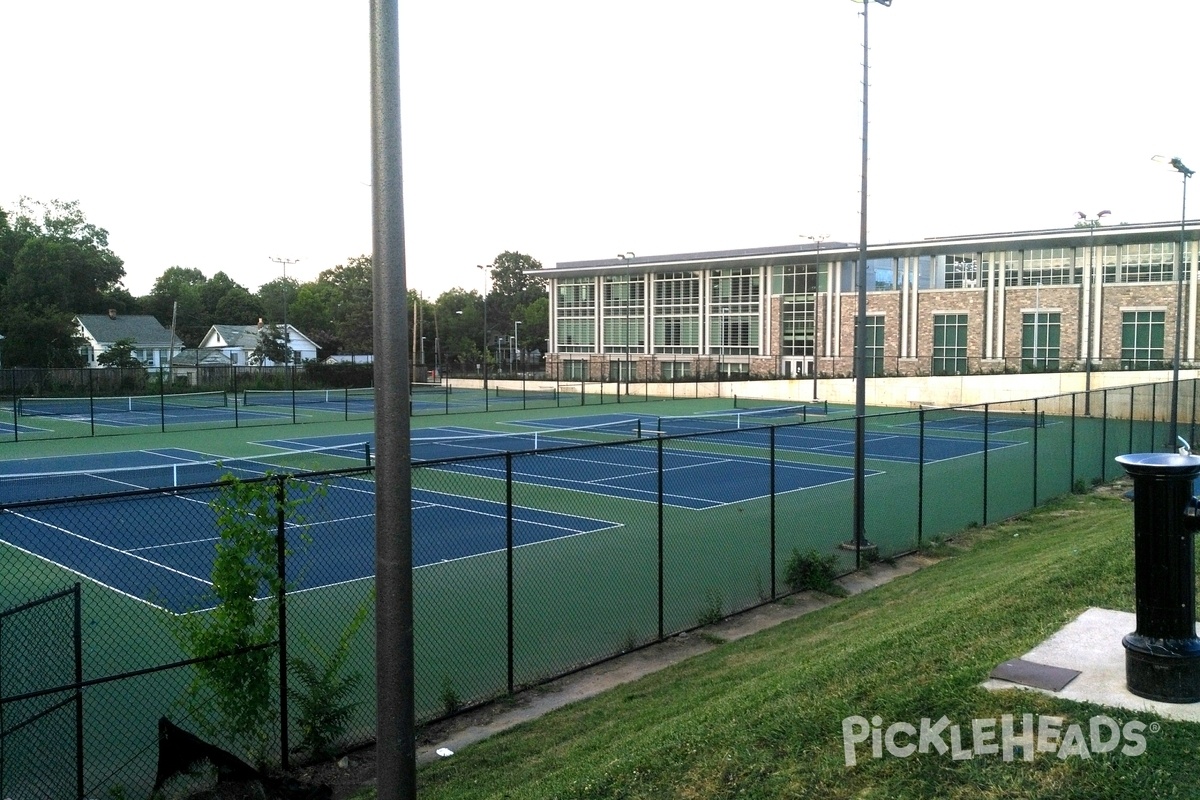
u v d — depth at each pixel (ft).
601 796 18.17
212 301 394.32
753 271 234.38
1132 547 32.04
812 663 26.76
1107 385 156.76
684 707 27.09
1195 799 14.30
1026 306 185.06
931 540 59.36
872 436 130.00
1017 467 95.09
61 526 62.90
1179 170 103.40
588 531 63.21
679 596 47.03
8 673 23.82
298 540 58.70
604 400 205.77
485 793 23.00
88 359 277.44
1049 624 23.44
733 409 177.06
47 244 291.99
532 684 34.71
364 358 359.25
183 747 24.02
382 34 16.61
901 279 204.85
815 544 59.16
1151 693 17.85
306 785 25.49
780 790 16.58
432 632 40.93
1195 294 166.09
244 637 26.17
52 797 24.12
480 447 115.14
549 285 287.28
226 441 121.29
